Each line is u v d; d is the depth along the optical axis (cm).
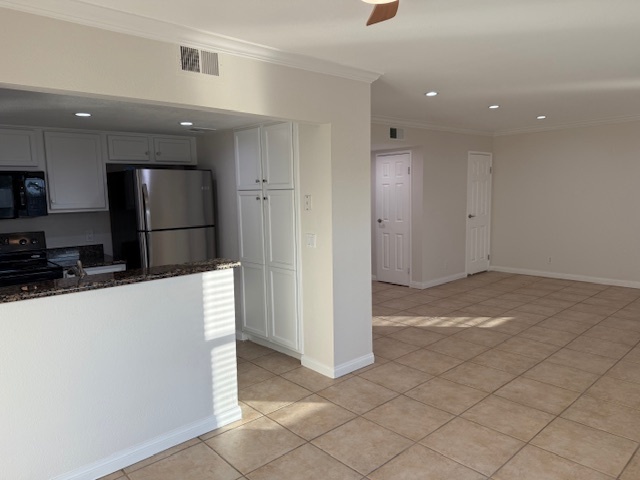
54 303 219
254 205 413
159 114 354
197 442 269
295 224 371
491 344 420
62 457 226
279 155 379
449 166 667
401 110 514
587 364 368
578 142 648
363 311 369
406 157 650
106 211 482
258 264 417
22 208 402
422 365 375
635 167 601
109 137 447
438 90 411
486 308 539
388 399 317
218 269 279
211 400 282
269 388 338
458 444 260
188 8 214
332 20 235
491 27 254
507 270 746
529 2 221
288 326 392
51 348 220
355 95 343
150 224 415
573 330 452
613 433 267
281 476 235
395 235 680
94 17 209
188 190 439
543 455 247
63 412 225
